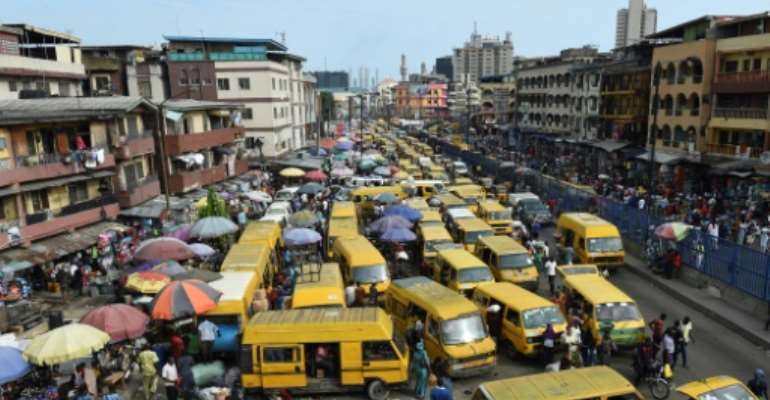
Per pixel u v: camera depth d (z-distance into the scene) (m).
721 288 23.14
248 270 20.70
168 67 59.97
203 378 16.14
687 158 45.91
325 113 133.75
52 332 14.34
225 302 17.34
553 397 11.30
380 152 78.88
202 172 42.38
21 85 37.66
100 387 15.93
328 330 15.33
